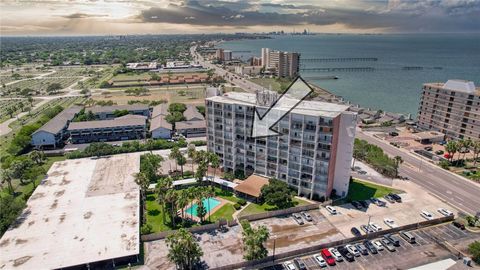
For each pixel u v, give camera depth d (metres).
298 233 92.38
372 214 101.56
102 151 143.38
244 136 120.69
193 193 92.50
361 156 144.25
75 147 160.12
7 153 150.88
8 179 114.62
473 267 78.69
